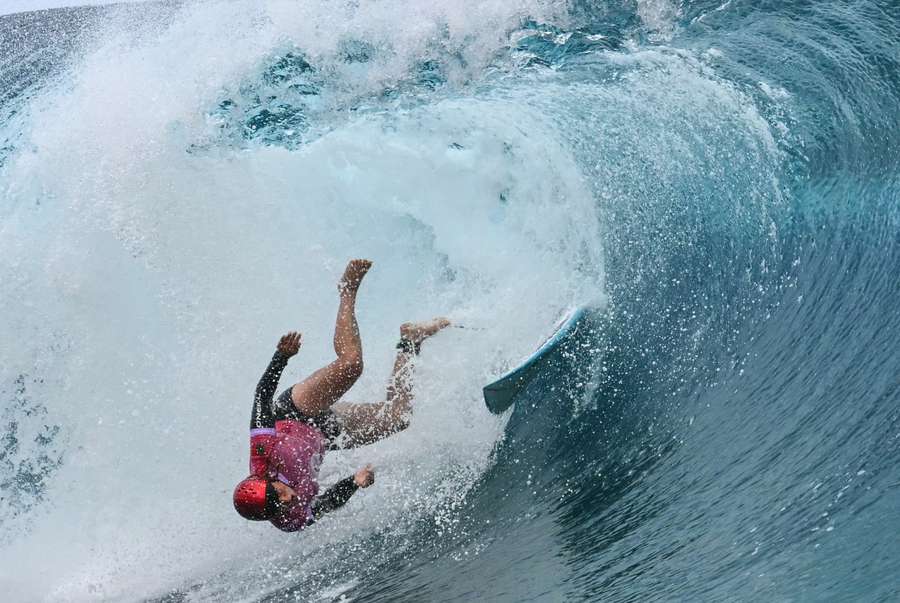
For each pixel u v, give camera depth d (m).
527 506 17.62
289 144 27.25
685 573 12.18
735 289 21.61
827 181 22.94
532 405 20.83
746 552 11.94
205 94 28.14
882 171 22.19
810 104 25.39
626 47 30.58
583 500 16.83
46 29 49.59
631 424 18.94
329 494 16.45
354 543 18.36
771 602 10.30
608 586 12.95
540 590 13.87
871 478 12.02
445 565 16.30
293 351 16.61
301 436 16.53
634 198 25.70
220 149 26.84
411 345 18.77
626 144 26.80
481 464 19.55
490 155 26.81
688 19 31.33
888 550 10.06
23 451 21.97
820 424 14.73
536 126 27.12
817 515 11.91
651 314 22.33
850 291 18.84
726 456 15.61
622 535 14.71
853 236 20.70
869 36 27.05
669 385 19.42
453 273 25.31
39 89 29.86
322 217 25.89
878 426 13.42
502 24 31.98
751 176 24.62
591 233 25.17
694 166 25.73
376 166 26.73
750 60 27.95
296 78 30.09
